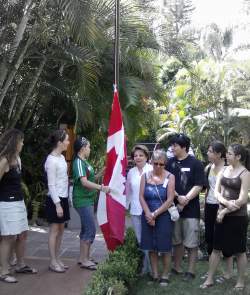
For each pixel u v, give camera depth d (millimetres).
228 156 5066
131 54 9766
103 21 7660
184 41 11016
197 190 5309
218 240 5098
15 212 5102
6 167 5000
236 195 5008
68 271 5715
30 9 7062
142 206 5297
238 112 16547
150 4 9891
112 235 5711
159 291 5121
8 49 7145
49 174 5488
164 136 15922
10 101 8391
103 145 10672
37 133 9562
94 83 8969
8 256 5309
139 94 9852
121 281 4590
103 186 5723
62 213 5516
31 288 5090
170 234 5238
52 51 7766
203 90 18172
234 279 5570
